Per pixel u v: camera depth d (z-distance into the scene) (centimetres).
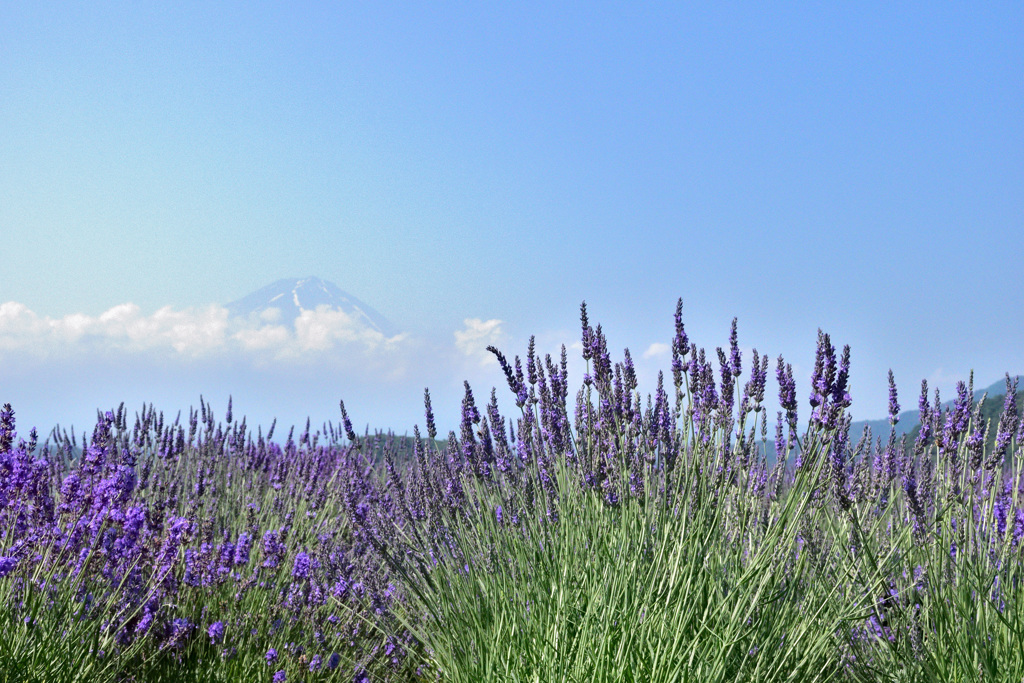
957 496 141
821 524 151
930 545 141
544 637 133
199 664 150
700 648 130
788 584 139
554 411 151
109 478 148
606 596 134
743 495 145
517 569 145
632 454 148
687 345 146
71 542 145
